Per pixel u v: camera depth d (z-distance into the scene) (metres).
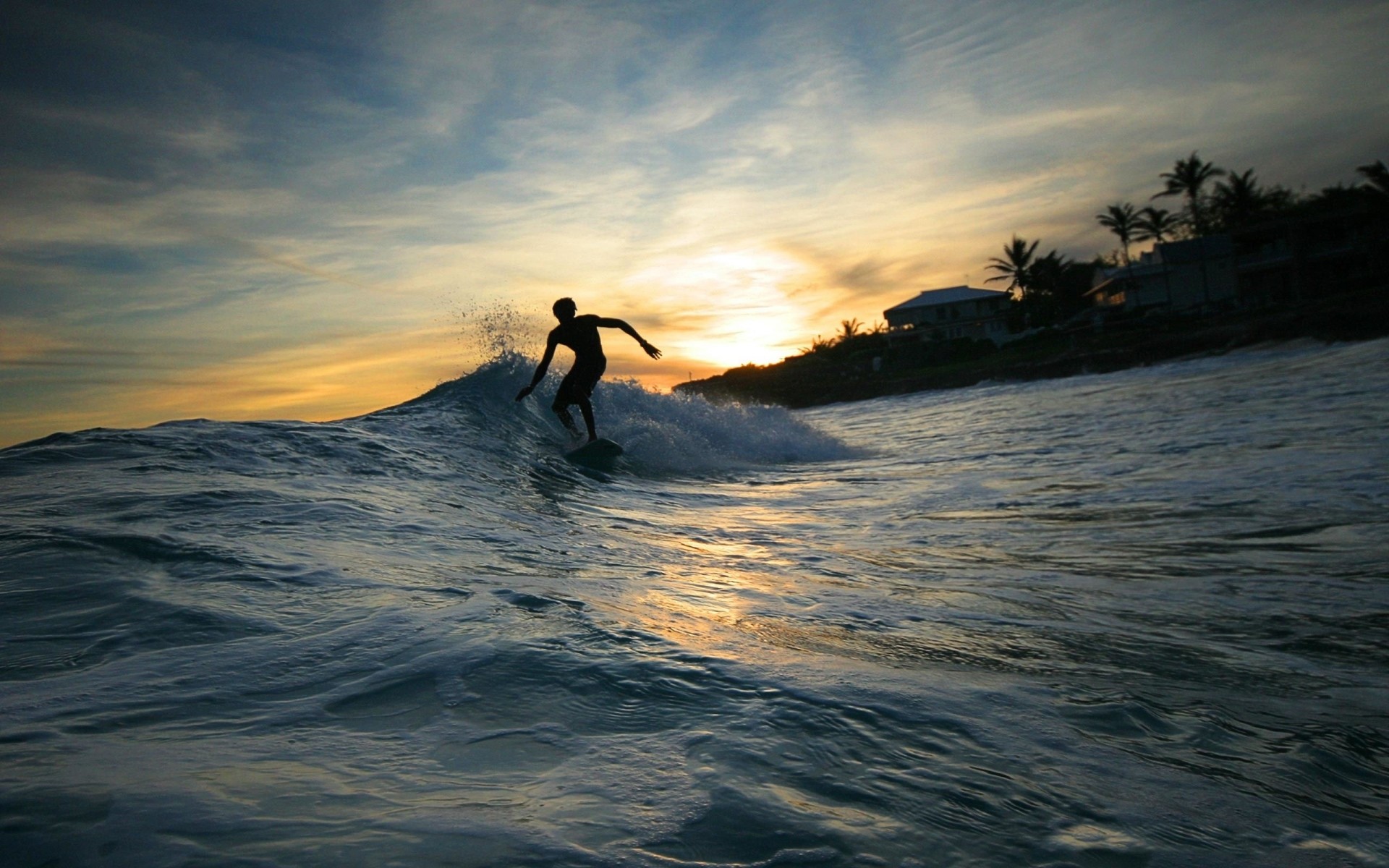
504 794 1.34
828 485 8.66
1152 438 10.75
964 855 1.24
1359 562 4.02
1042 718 1.90
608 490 7.68
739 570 4.14
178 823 1.18
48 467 4.84
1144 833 1.36
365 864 1.09
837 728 1.70
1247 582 3.76
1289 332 39.84
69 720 1.60
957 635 2.81
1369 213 50.31
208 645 2.09
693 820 1.27
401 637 2.16
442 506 5.03
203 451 5.58
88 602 2.43
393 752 1.50
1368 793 1.65
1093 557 4.49
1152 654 2.66
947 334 75.38
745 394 67.44
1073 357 47.53
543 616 2.44
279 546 3.25
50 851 1.09
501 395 10.28
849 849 1.22
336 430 7.06
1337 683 2.40
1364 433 8.80
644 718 1.71
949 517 6.22
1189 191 64.19
